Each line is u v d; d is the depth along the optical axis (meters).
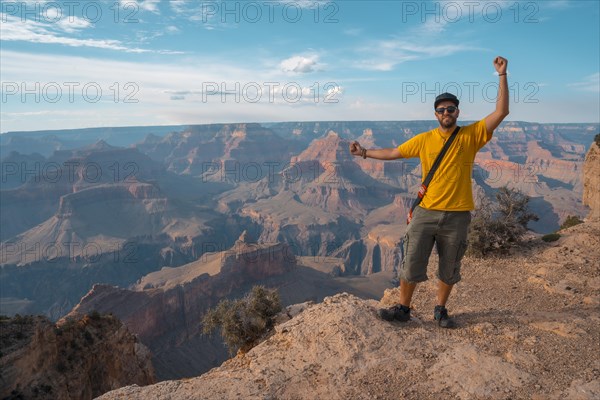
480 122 5.57
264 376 4.99
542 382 4.73
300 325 6.11
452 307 7.55
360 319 6.02
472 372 4.92
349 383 4.83
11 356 23.78
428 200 5.82
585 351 5.40
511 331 6.09
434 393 4.62
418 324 6.35
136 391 4.81
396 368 5.08
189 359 79.12
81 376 28.02
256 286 10.95
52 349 27.34
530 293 8.24
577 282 8.70
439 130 5.82
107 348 32.19
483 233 11.31
